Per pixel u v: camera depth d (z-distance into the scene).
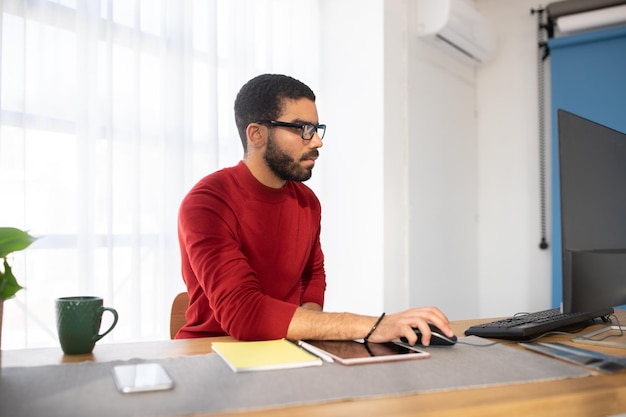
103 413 0.61
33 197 1.86
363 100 2.75
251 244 1.40
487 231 3.40
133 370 0.78
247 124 1.42
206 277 1.16
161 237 2.20
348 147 2.80
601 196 1.04
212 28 2.41
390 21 2.72
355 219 2.75
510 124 3.33
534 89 3.24
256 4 2.68
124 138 2.10
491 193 3.39
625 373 0.83
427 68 2.98
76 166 1.94
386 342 1.02
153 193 2.19
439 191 3.06
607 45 2.91
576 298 0.93
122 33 2.10
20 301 1.80
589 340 1.10
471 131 3.39
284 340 1.02
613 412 0.74
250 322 1.05
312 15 2.93
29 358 0.89
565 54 3.03
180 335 1.37
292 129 1.36
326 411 0.62
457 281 3.21
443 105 3.11
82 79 1.96
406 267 2.79
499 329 1.10
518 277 3.27
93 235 1.98
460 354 0.93
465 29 2.94
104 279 2.01
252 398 0.66
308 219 1.56
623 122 2.85
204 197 1.30
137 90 2.11
